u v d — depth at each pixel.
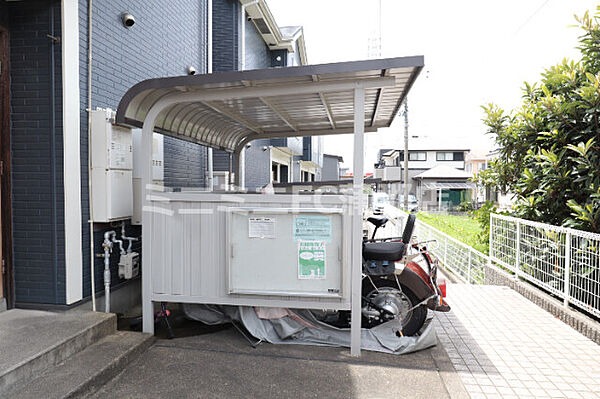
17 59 3.47
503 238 6.06
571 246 4.20
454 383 2.84
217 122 4.80
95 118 3.66
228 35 8.62
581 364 3.16
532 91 5.94
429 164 37.25
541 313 4.39
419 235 10.59
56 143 3.44
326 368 3.05
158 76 5.21
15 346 2.73
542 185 4.99
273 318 3.53
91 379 2.60
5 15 3.41
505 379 2.91
